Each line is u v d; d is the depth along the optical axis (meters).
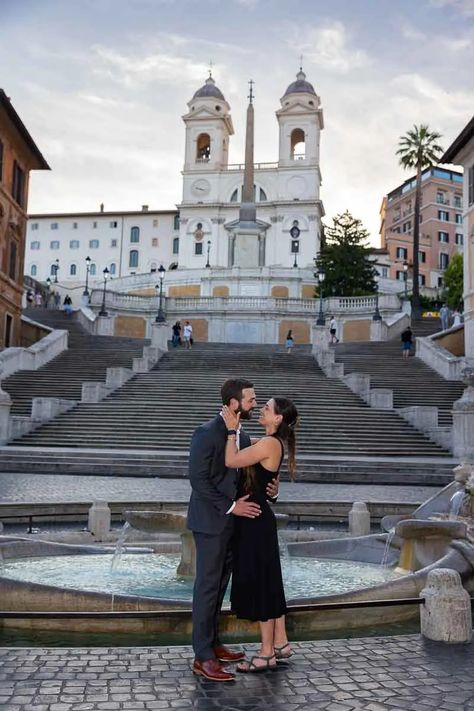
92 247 111.12
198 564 4.86
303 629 6.29
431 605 5.69
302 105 95.62
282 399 5.19
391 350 39.75
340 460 19.33
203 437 4.87
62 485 16.05
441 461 20.11
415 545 8.45
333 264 65.12
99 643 5.87
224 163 100.81
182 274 70.19
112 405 25.81
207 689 4.51
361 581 8.08
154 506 11.68
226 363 34.47
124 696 4.36
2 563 8.73
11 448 20.88
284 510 12.22
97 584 7.78
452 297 69.56
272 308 53.50
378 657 5.20
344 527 12.10
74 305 80.94
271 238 94.50
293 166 95.00
